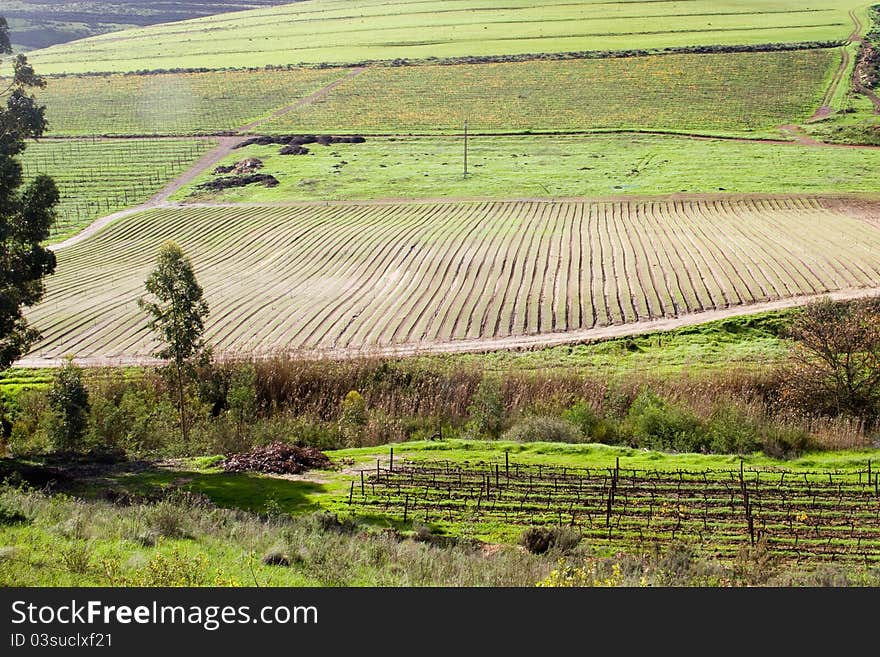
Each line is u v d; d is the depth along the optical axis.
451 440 33.59
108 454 32.88
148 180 119.62
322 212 97.19
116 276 76.31
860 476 27.66
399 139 138.00
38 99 182.88
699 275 66.44
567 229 84.12
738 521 23.84
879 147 119.25
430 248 79.44
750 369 47.06
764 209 88.12
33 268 36.34
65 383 36.47
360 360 49.38
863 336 40.22
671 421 35.62
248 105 169.12
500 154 124.69
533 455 31.34
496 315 60.56
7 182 35.69
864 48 177.50
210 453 34.94
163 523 20.58
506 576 18.31
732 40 192.12
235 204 103.56
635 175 107.75
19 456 32.78
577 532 22.27
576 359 51.22
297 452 30.92
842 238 74.50
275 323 60.56
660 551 21.55
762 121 137.50
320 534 21.34
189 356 42.84
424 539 22.06
